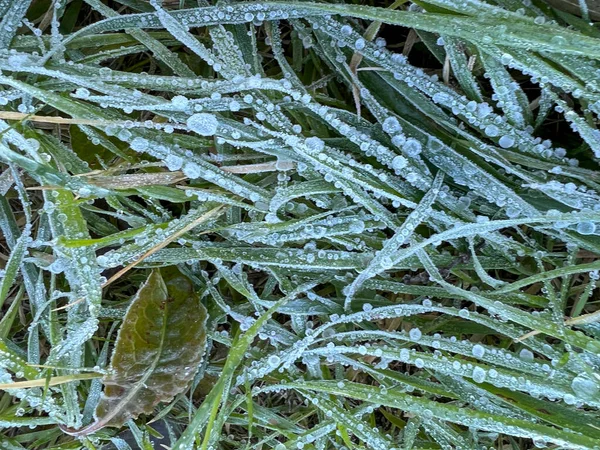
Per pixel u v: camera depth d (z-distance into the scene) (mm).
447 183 225
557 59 204
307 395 237
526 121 223
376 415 261
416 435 246
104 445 249
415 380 233
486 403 229
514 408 228
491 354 222
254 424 243
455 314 223
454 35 200
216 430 223
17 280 248
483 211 225
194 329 233
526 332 220
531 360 222
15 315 239
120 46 235
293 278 238
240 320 235
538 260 222
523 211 216
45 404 231
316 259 227
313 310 235
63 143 235
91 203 235
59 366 230
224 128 218
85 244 209
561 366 208
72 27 236
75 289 227
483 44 204
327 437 241
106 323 250
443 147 218
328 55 226
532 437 211
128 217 229
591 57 199
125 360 227
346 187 218
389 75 223
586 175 215
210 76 238
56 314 233
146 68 247
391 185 220
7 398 244
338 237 229
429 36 226
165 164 217
